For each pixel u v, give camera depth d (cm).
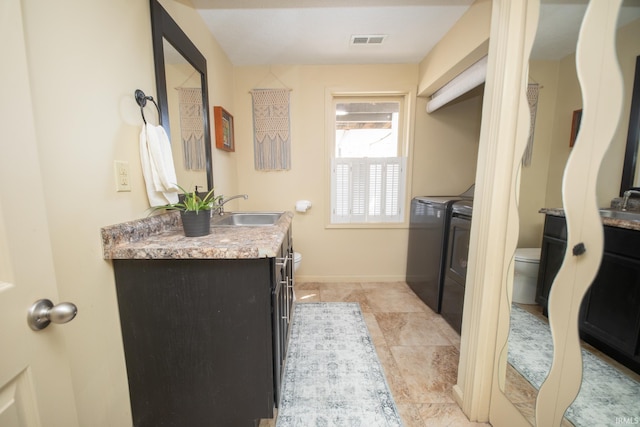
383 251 265
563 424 85
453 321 181
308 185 253
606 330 79
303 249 262
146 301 92
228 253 86
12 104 48
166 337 94
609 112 72
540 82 87
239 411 98
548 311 88
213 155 185
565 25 80
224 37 188
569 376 84
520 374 98
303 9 158
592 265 77
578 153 77
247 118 242
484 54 157
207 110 169
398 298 231
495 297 104
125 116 95
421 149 249
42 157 66
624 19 69
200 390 97
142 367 96
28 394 50
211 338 94
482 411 111
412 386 131
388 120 261
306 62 233
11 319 47
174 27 127
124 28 94
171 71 127
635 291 77
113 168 89
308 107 243
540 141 90
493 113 97
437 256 199
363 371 140
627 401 79
